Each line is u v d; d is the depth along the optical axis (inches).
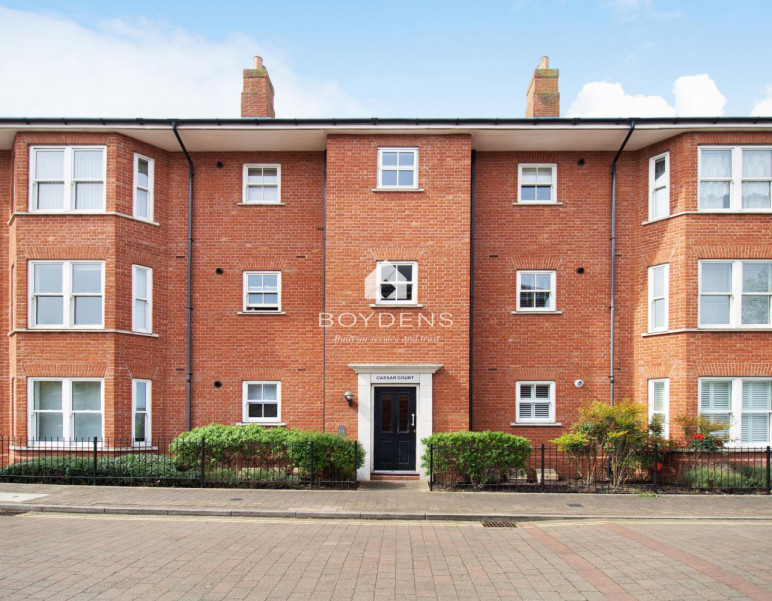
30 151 528.1
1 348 549.3
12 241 541.0
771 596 231.5
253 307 570.3
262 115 602.5
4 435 541.3
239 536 322.3
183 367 561.3
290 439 463.2
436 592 235.8
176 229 572.4
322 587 239.8
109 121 521.0
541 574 258.8
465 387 520.7
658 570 264.1
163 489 438.3
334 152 540.7
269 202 574.2
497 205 568.7
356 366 519.5
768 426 511.8
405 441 521.7
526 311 558.9
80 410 518.9
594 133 531.2
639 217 560.7
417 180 540.1
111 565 264.7
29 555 279.1
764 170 524.4
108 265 519.8
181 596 227.0
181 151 577.9
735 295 514.9
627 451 470.3
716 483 455.2
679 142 527.5
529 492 442.6
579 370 555.2
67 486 445.7
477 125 528.1
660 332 528.4
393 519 370.9
